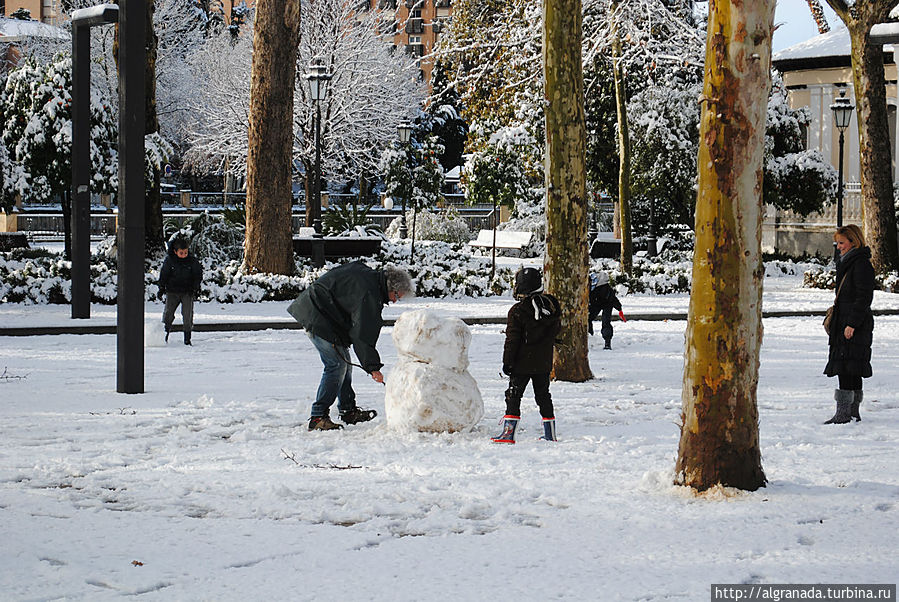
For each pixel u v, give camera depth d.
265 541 5.25
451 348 8.61
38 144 30.03
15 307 20.69
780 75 38.06
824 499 6.10
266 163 24.56
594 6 28.36
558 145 12.24
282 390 11.07
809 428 8.80
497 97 30.73
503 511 5.82
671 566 4.80
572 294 12.23
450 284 24.98
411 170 40.00
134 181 10.73
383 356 14.57
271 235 24.69
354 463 7.28
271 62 24.34
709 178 6.29
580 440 8.26
